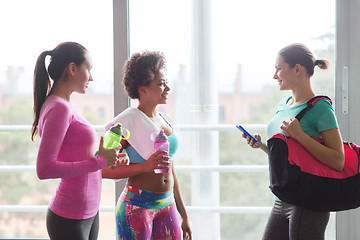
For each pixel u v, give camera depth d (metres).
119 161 1.98
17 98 2.87
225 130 2.80
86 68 1.93
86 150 1.88
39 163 1.75
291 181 1.94
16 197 2.91
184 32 2.79
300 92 2.10
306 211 1.97
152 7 2.78
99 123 2.85
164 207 2.03
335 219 2.72
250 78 2.78
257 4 2.74
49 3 2.80
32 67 2.84
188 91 2.83
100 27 2.79
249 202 2.84
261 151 2.80
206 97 2.81
